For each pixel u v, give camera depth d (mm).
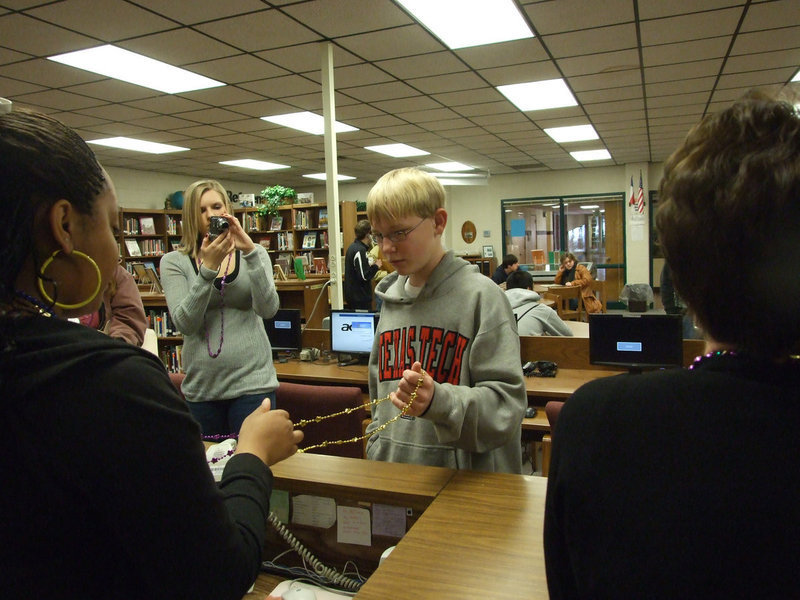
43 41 3801
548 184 11711
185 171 10227
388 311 1393
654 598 394
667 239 450
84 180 542
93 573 492
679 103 6117
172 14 3434
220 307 1929
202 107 5719
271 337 3727
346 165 10188
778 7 3605
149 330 2229
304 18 3582
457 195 12398
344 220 8047
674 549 390
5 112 533
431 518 938
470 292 1238
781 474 372
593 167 11320
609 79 5145
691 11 3646
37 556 473
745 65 4828
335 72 4703
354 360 3570
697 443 401
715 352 443
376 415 1375
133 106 5594
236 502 629
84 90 4996
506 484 1064
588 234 11594
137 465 485
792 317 390
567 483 462
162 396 522
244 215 8602
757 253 393
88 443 473
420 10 3529
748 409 394
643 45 4266
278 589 1121
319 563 1185
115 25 3572
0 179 489
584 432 462
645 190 10781
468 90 5387
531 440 2576
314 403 2205
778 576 363
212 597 523
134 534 485
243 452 710
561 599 486
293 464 1199
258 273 1904
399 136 7629
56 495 473
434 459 1243
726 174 408
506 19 3715
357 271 5793
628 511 415
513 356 1188
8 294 503
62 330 515
